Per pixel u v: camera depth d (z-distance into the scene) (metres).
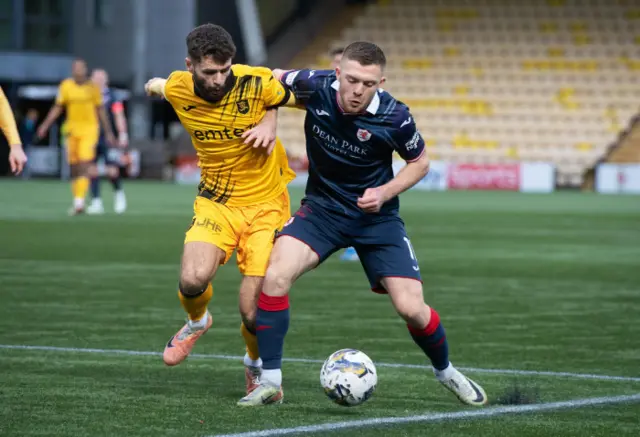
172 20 82.19
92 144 42.91
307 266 12.09
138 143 83.25
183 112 12.62
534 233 39.34
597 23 91.44
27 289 21.98
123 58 82.44
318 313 19.52
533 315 19.55
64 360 14.41
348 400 11.32
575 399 12.23
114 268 26.00
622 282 24.86
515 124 85.31
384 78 11.77
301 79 12.40
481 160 83.44
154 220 41.66
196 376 13.48
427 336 11.84
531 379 13.57
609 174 78.31
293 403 11.88
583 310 20.27
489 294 22.56
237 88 12.40
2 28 81.94
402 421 10.92
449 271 26.84
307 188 12.65
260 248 12.61
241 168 12.70
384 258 12.11
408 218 46.38
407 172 12.06
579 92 87.12
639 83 87.56
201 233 12.64
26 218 41.53
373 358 15.02
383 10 93.81
